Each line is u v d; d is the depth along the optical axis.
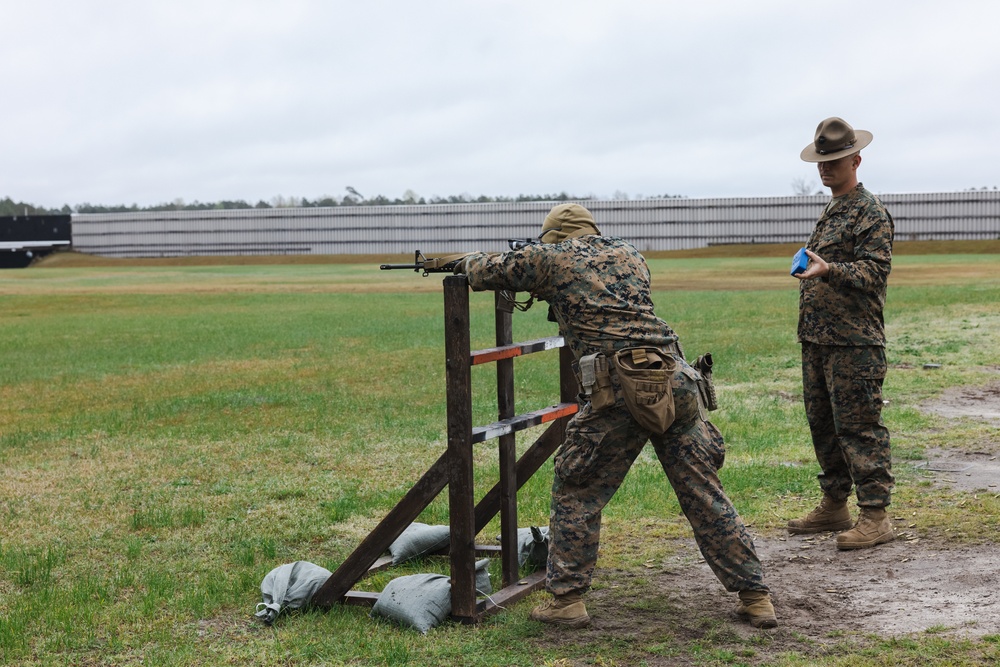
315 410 10.05
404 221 92.12
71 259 92.00
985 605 3.85
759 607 3.77
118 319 26.03
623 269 3.74
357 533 5.62
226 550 5.29
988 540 4.71
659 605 4.08
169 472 7.34
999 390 9.91
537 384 11.18
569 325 3.72
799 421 8.47
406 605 3.92
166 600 4.38
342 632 3.89
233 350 17.06
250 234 95.06
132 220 96.19
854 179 4.86
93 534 5.70
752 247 80.12
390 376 12.83
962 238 76.31
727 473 6.40
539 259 3.69
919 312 20.09
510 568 4.25
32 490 6.88
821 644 3.57
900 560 4.53
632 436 3.69
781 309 22.91
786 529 5.23
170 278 54.53
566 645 3.66
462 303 3.77
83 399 11.67
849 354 4.77
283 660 3.64
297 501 6.38
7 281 52.31
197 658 3.69
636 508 5.68
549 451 4.46
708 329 17.89
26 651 3.81
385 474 7.09
